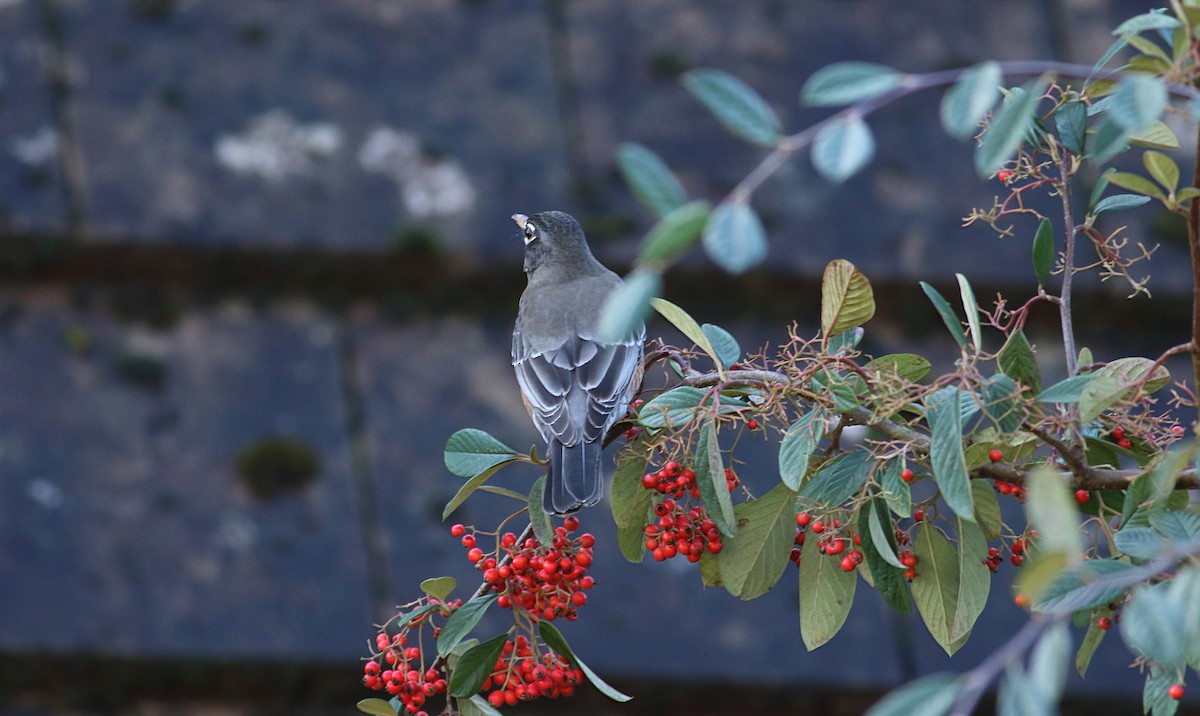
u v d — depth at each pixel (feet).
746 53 42.50
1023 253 40.45
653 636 33.78
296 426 35.96
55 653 32.27
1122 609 19.57
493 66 41.98
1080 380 18.06
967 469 18.74
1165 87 13.99
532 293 32.81
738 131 13.42
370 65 41.78
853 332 21.31
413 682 20.21
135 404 35.91
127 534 34.01
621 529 22.11
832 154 13.17
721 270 39.01
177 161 39.60
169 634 32.91
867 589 35.24
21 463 34.58
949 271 39.70
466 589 33.96
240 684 32.96
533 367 30.01
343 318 37.91
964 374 18.07
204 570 33.73
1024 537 19.67
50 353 36.42
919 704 11.86
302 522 34.63
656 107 41.63
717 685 33.45
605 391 28.94
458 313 38.42
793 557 22.25
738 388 21.53
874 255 39.73
